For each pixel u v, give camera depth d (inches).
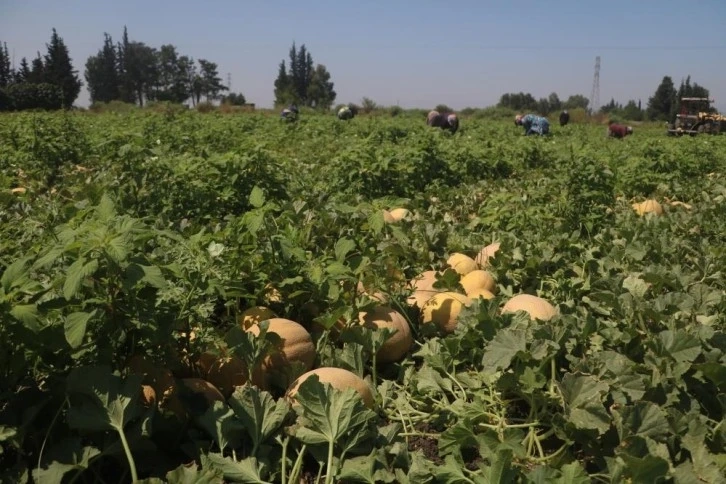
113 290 126.7
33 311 115.0
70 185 319.6
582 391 133.5
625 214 337.4
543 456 134.9
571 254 266.1
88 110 2261.3
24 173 433.1
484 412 144.6
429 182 463.8
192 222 254.7
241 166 301.3
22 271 120.3
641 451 122.3
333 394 133.2
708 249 259.4
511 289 225.9
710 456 122.3
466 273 235.1
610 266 237.8
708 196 424.2
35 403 123.7
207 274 156.4
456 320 201.5
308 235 218.7
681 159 556.7
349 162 416.2
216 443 134.1
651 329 173.9
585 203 322.0
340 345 183.0
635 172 469.4
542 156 618.5
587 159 344.2
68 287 114.3
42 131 529.7
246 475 122.0
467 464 139.3
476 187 443.5
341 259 183.3
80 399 124.4
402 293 208.5
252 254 184.5
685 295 174.9
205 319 152.9
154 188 285.7
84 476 125.0
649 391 140.9
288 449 134.4
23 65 3720.5
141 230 132.6
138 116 1119.0
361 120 1245.7
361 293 191.9
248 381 145.6
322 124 1038.4
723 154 666.8
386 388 163.9
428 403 163.2
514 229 300.8
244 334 150.4
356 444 131.4
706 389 147.3
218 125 845.8
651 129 2011.6
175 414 135.0
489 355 147.4
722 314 192.9
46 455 117.5
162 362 139.9
